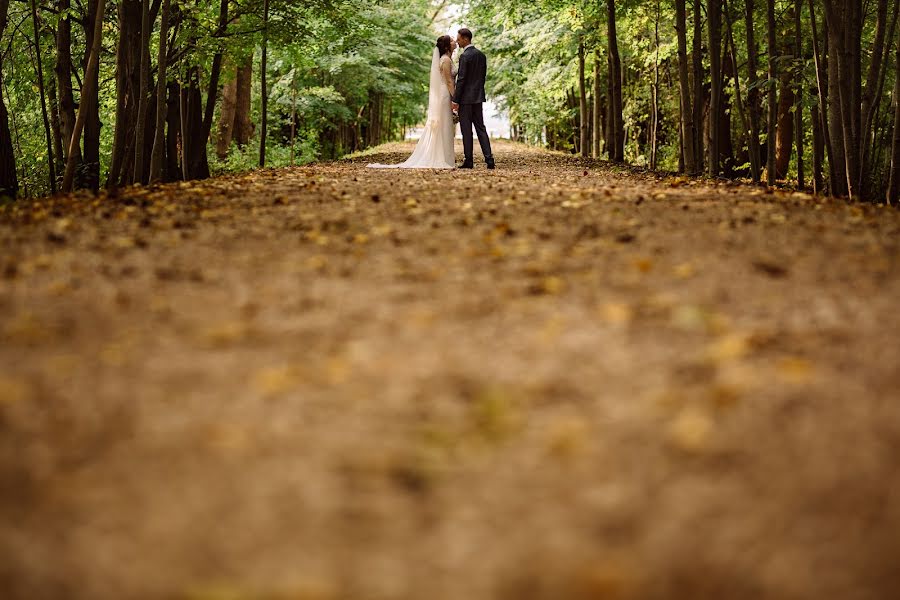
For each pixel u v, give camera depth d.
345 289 5.39
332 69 35.56
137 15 16.95
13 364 4.03
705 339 4.34
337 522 2.72
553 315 4.77
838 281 5.49
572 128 40.09
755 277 5.61
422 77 46.25
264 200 9.70
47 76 21.09
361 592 2.38
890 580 2.46
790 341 4.31
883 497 2.86
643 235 7.14
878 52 12.81
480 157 25.95
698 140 17.95
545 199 9.84
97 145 17.39
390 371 3.94
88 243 6.76
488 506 2.82
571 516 2.76
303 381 3.81
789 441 3.24
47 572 2.45
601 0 24.20
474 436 3.29
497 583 2.43
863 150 12.98
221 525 2.70
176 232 7.30
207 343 4.33
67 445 3.21
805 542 2.63
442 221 7.99
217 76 19.61
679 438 3.25
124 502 2.82
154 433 3.30
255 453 3.15
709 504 2.82
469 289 5.38
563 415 3.46
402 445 3.22
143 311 4.89
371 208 8.98
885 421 3.39
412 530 2.69
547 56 30.16
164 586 2.39
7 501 2.82
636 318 4.70
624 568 2.48
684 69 17.33
